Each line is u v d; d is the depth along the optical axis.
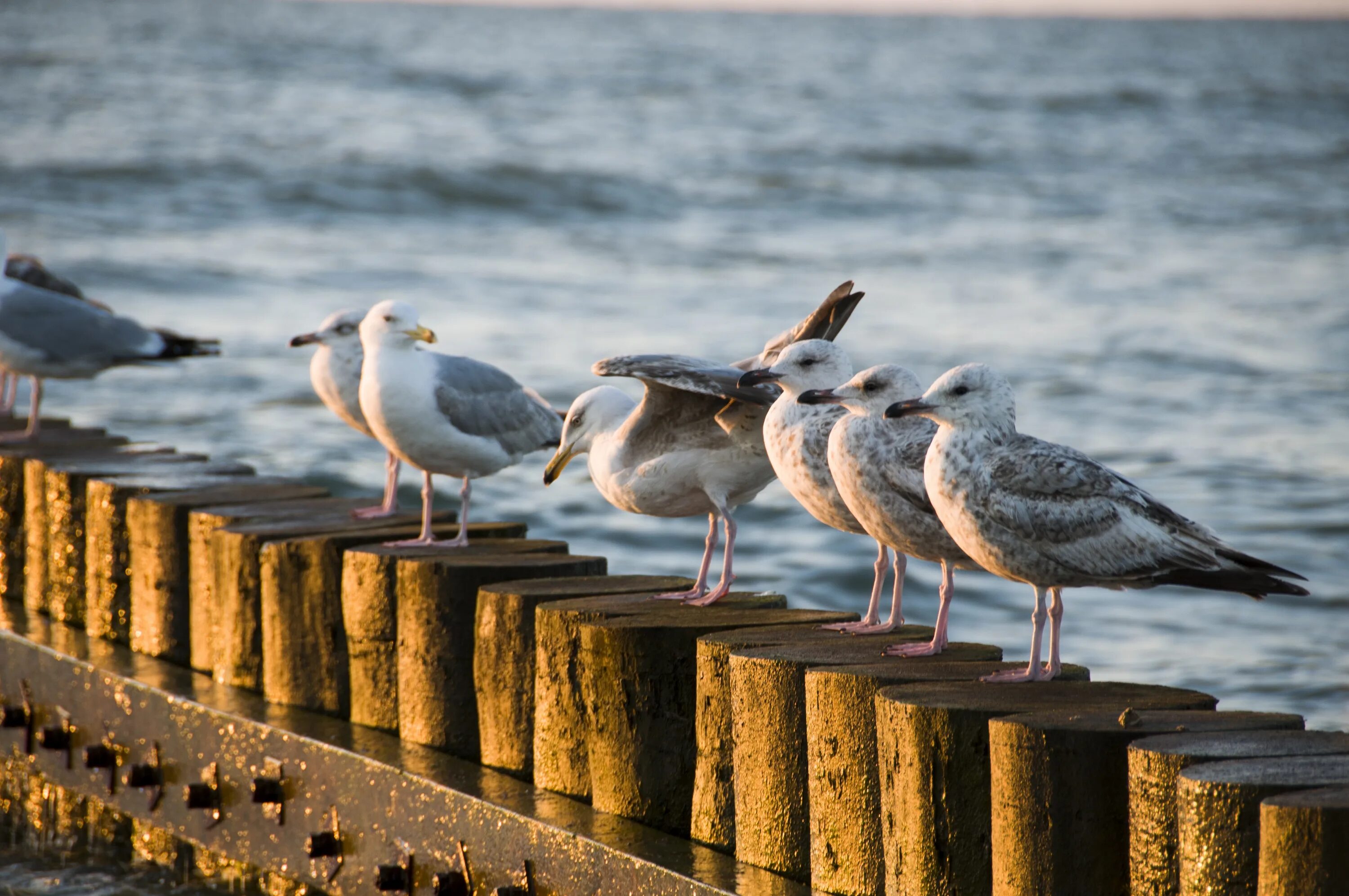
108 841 10.33
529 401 10.38
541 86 83.62
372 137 56.66
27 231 36.06
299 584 9.17
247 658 9.59
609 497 8.72
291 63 89.56
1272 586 6.58
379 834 8.19
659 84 91.56
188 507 10.35
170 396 22.20
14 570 12.26
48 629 11.22
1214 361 27.55
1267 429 22.20
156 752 9.62
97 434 13.88
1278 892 4.91
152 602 10.40
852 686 6.52
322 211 42.47
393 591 8.74
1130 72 136.62
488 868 7.61
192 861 9.74
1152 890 5.50
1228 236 48.47
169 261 33.22
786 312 31.83
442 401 9.73
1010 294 35.84
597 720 7.52
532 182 47.75
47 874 9.84
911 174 60.69
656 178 52.38
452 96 75.25
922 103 90.00
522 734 8.06
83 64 82.44
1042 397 24.31
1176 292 36.72
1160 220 52.12
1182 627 13.62
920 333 30.20
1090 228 49.38
